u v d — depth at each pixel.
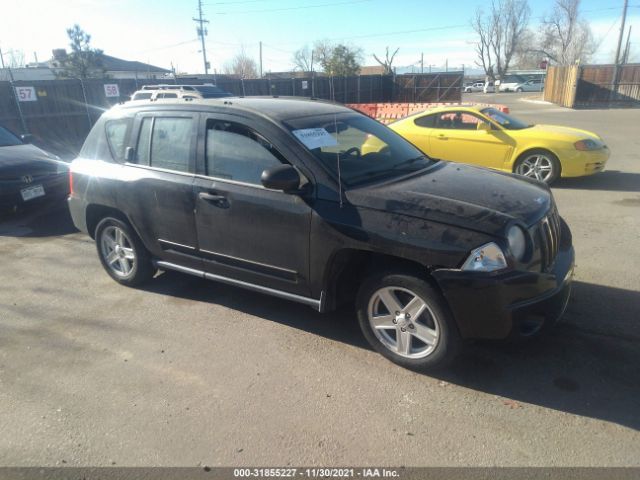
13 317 4.37
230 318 4.24
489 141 8.95
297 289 3.71
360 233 3.23
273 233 3.64
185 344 3.84
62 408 3.12
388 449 2.70
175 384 3.33
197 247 4.16
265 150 3.72
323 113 4.21
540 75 67.94
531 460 2.59
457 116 9.31
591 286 4.56
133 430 2.89
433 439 2.76
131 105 4.68
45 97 16.16
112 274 5.03
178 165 4.19
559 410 2.96
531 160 8.75
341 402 3.10
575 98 30.55
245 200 3.72
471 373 3.35
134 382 3.37
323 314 4.26
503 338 3.04
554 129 8.95
